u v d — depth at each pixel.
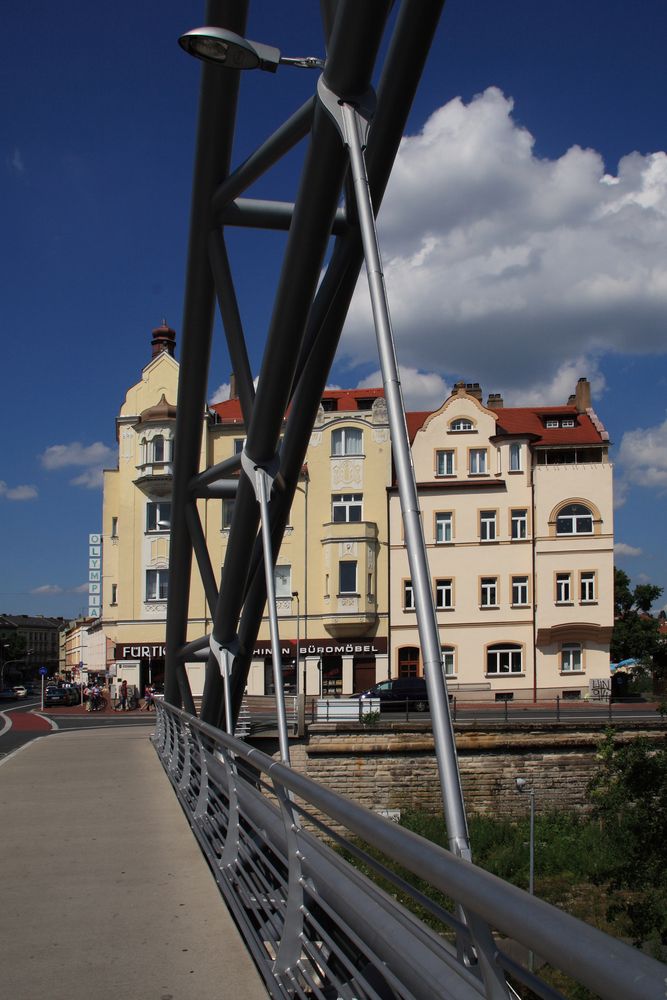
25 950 5.51
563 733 25.81
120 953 5.42
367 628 43.53
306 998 4.16
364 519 44.28
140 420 46.53
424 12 6.79
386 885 14.82
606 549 42.72
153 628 45.56
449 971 2.59
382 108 7.39
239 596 13.05
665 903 16.52
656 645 20.55
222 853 7.41
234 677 14.48
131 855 8.61
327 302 9.49
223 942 5.64
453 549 43.53
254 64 7.89
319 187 7.91
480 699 41.09
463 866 2.18
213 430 46.38
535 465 43.94
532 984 1.96
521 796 25.59
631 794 18.11
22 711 48.75
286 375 9.59
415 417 47.75
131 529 46.22
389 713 30.44
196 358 12.01
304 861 4.39
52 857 8.55
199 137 9.65
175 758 14.93
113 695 46.84
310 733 26.44
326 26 7.88
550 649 42.72
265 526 10.22
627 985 1.43
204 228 10.38
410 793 25.83
